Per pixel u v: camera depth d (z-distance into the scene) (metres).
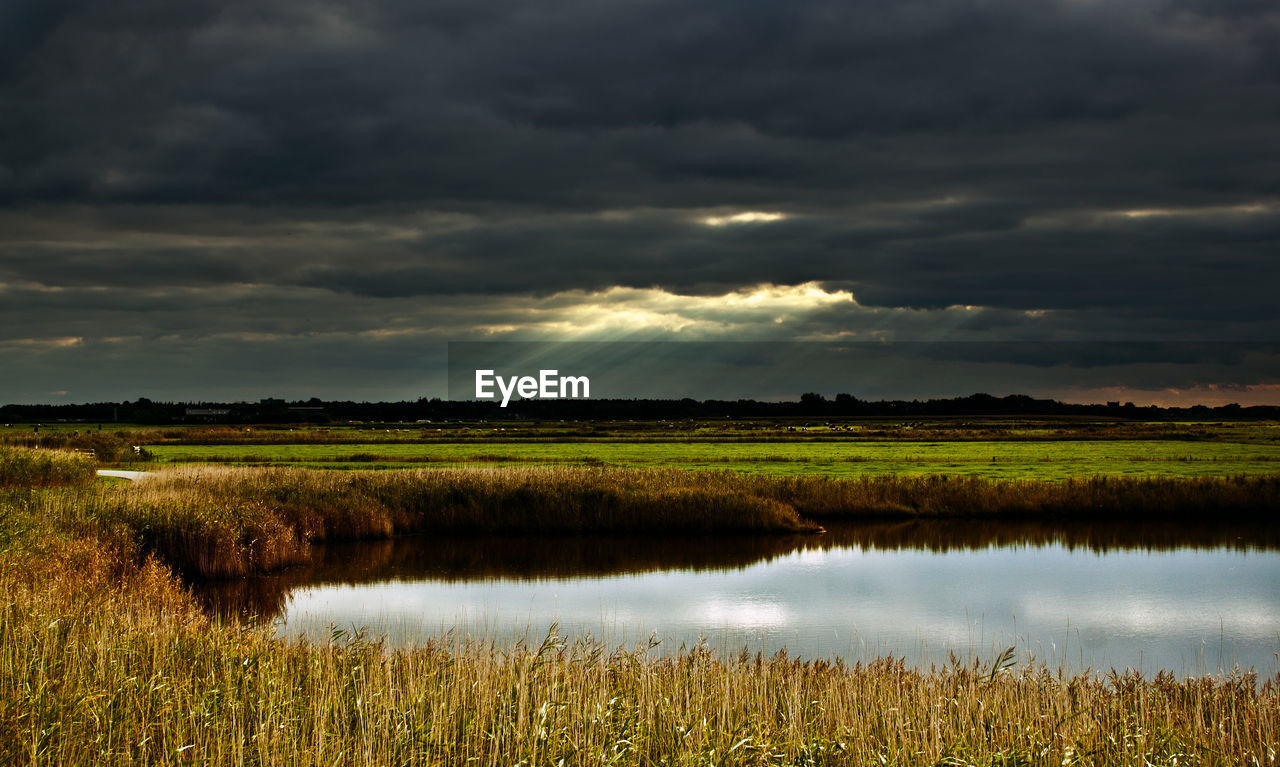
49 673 8.90
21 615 11.25
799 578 26.03
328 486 34.50
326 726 8.18
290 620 19.20
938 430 131.62
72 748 7.11
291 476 36.78
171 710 8.06
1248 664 16.50
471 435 114.19
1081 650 16.20
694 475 40.09
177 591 18.91
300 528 31.06
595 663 11.35
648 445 91.94
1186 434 115.81
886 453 77.69
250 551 25.30
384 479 36.31
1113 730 8.94
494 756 7.64
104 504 24.55
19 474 34.19
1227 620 20.75
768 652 17.09
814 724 8.90
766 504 34.50
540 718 8.31
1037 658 16.80
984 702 9.53
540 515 33.81
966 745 8.26
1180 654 17.45
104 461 61.41
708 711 9.20
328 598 22.62
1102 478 42.12
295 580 25.20
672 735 8.26
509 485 35.22
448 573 26.53
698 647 13.00
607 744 8.02
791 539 33.09
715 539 32.94
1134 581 25.66
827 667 12.70
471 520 33.50
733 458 68.50
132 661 9.57
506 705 8.92
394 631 16.88
